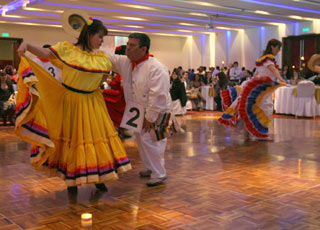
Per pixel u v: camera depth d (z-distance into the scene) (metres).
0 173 4.30
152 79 3.46
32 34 19.28
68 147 3.24
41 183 3.86
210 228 2.61
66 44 3.20
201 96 14.55
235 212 2.93
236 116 6.58
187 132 7.79
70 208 3.08
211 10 15.02
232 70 18.12
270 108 6.53
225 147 5.90
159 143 3.78
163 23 18.23
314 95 10.86
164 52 23.86
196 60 23.73
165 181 3.88
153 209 3.03
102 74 3.32
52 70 4.17
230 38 21.78
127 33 21.38
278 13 15.95
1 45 19.14
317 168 4.40
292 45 19.16
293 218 2.79
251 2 13.59
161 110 3.53
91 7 13.89
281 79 6.15
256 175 4.08
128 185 3.76
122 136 7.04
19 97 3.01
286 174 4.12
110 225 2.69
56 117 3.24
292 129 8.15
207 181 3.85
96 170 3.18
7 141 6.84
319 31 18.17
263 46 20.47
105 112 3.39
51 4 13.12
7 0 12.03
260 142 6.36
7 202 3.25
